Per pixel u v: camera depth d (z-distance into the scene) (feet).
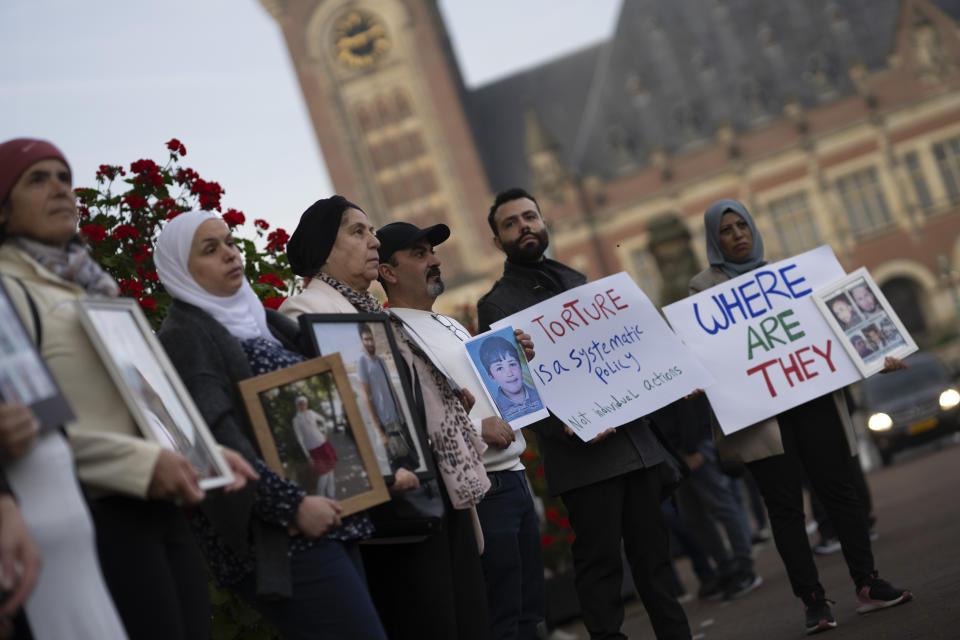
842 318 19.52
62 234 9.29
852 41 219.00
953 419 69.41
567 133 238.89
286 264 19.61
